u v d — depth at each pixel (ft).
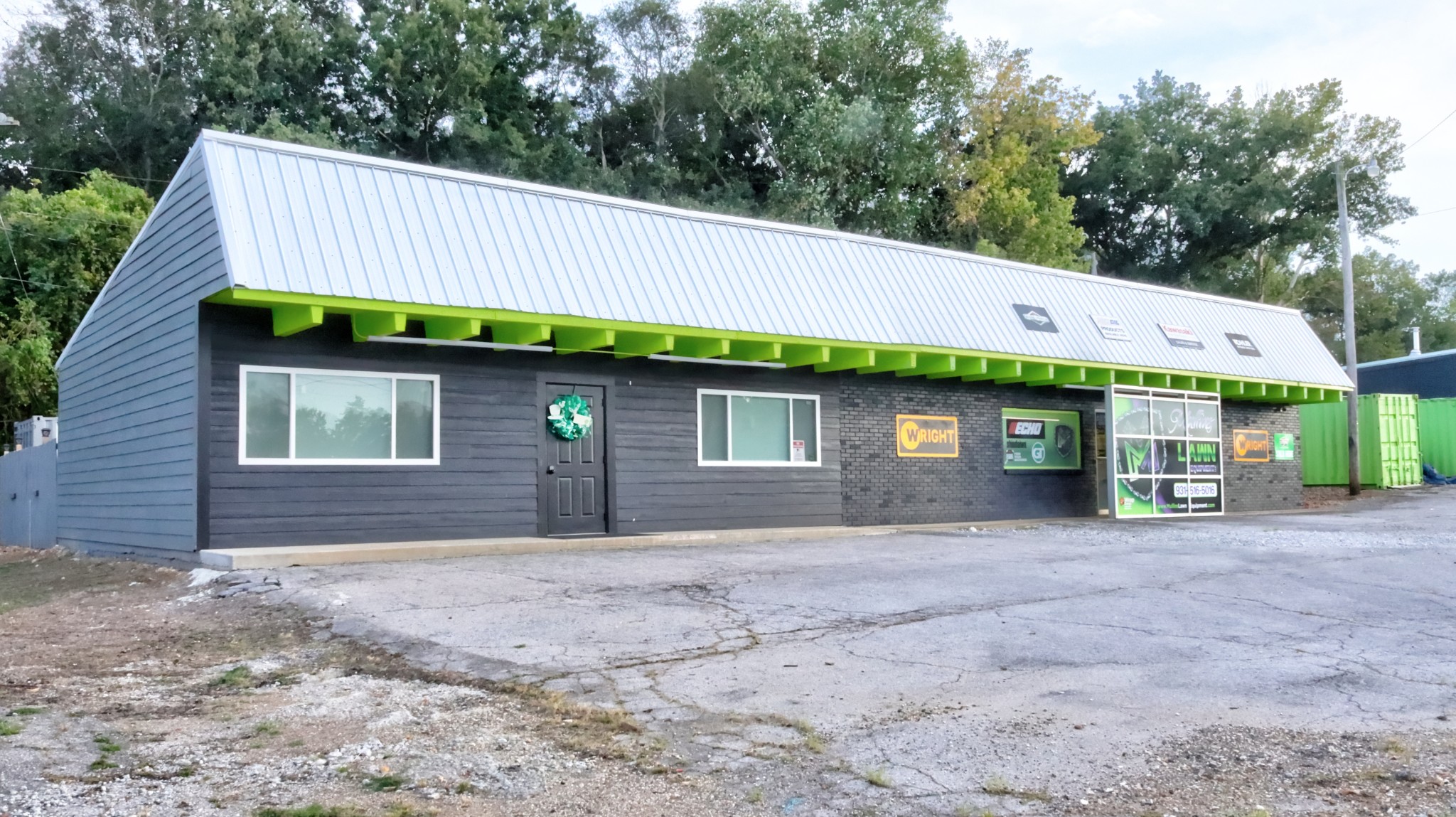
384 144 138.51
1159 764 17.84
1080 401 74.95
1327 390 86.12
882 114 139.23
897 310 59.26
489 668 24.38
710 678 23.53
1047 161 162.40
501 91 147.54
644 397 54.90
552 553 46.98
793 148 139.74
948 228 152.97
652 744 18.94
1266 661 25.54
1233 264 197.26
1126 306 74.38
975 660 25.52
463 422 49.21
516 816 15.49
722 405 58.13
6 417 93.86
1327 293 222.07
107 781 16.65
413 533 47.42
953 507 67.51
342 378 46.34
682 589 35.63
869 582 37.40
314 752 18.38
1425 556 44.86
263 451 44.21
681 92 149.38
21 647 28.71
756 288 54.24
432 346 48.62
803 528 58.75
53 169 136.87
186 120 139.64
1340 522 67.87
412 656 25.80
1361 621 30.73
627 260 50.42
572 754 18.43
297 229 41.81
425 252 44.39
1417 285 249.34
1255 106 183.11
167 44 146.30
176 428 44.93
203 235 42.55
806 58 149.48
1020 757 18.19
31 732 19.27
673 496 55.47
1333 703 21.85
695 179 148.15
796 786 16.85
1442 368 118.52
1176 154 182.91
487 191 48.34
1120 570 40.73
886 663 25.16
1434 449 109.60
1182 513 75.51
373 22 142.31
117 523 53.01
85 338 60.34
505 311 44.78
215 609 33.94
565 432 51.72
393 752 18.38
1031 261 151.84
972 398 69.15
